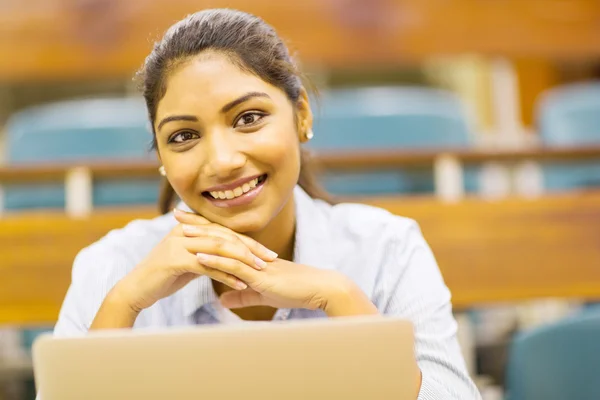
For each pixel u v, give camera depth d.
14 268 1.67
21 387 2.14
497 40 2.78
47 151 2.40
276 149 1.05
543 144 2.64
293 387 0.75
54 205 2.20
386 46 2.73
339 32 2.71
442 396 1.00
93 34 2.60
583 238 1.77
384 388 0.76
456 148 1.99
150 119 1.12
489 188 2.47
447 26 2.75
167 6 2.61
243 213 1.07
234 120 1.04
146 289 1.06
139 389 0.75
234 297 1.09
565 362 1.50
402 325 0.76
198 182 1.06
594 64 3.50
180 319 1.25
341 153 1.92
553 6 2.80
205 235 1.06
